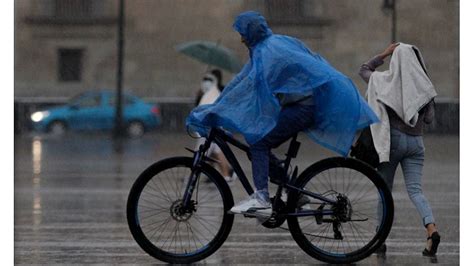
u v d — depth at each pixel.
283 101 23.58
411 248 27.12
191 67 132.62
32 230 30.61
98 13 133.88
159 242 26.62
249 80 23.62
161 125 125.31
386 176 26.00
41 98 132.62
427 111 25.69
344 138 23.61
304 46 24.31
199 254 24.39
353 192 32.25
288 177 24.30
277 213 24.14
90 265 24.12
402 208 36.84
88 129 114.38
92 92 125.12
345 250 24.95
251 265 24.25
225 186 24.44
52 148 82.81
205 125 23.88
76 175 52.78
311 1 132.00
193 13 133.50
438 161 65.94
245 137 23.55
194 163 24.39
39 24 134.25
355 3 131.25
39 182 48.28
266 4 132.62
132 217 24.09
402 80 25.14
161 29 133.25
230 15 133.38
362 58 131.12
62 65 134.38
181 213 24.66
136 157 69.69
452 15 128.75
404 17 129.75
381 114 25.23
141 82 133.12
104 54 133.75
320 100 23.58
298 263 24.61
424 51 129.00
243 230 30.66
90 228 31.11
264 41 24.06
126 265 24.17
